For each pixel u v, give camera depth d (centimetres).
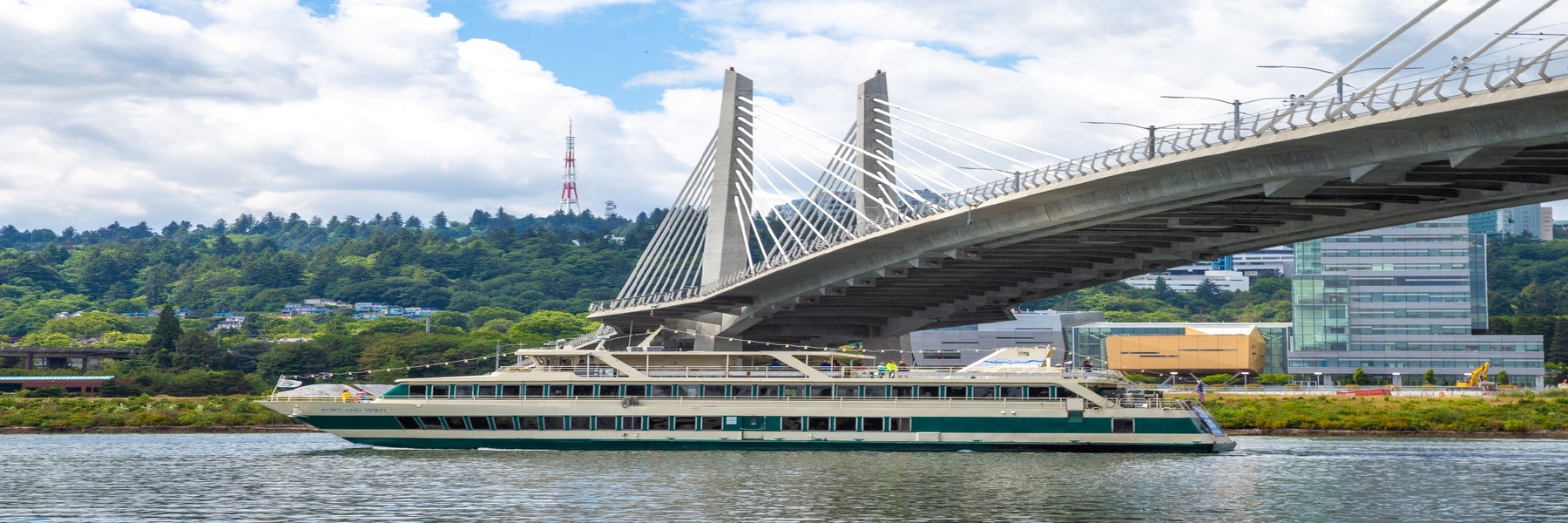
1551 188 6319
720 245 11669
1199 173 6788
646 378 7931
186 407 12056
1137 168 6838
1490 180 6394
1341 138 5881
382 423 8056
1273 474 6950
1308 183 6450
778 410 7875
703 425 7888
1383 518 5606
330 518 5553
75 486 6544
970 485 6425
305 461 7550
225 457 7956
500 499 6003
